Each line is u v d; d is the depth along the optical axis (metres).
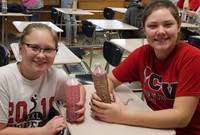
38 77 1.35
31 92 1.35
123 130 1.20
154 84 1.45
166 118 1.23
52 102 1.43
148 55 1.52
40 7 5.79
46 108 1.41
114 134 1.16
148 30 1.39
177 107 1.27
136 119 1.25
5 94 1.29
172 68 1.38
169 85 1.38
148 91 1.48
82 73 2.94
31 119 1.39
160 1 1.41
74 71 2.99
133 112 1.28
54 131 1.21
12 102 1.31
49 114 1.46
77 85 1.25
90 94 1.58
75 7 5.71
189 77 1.28
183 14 4.81
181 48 1.39
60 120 1.24
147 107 1.46
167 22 1.35
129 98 1.57
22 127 1.37
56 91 1.45
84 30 4.52
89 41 5.50
